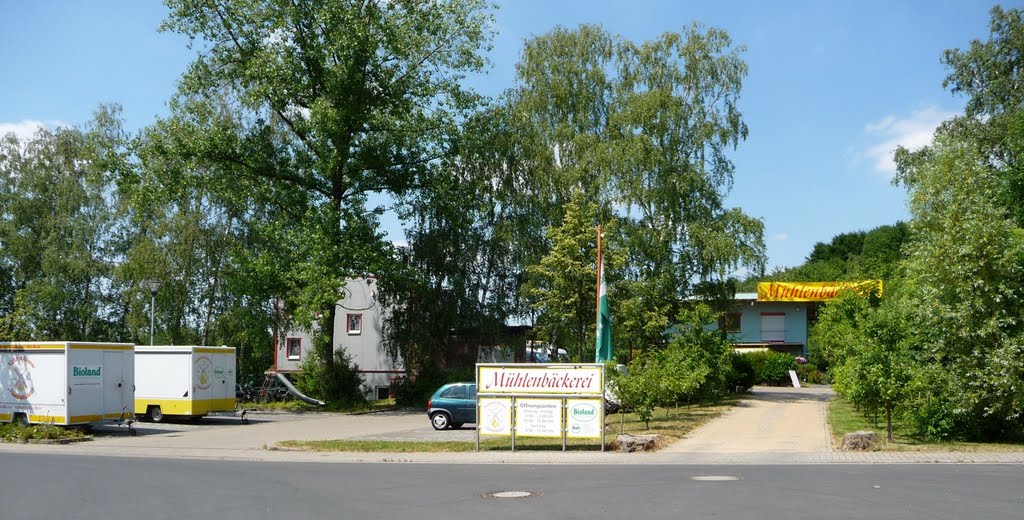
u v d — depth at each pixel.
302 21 35.44
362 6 36.34
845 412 26.72
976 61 38.22
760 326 57.44
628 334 32.69
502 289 40.91
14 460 17.92
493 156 40.03
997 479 12.01
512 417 18.22
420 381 39.41
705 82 38.94
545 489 11.81
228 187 37.50
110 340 51.41
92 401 24.53
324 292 33.09
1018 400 16.53
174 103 36.00
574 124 39.88
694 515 9.32
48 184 52.00
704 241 36.38
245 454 19.11
